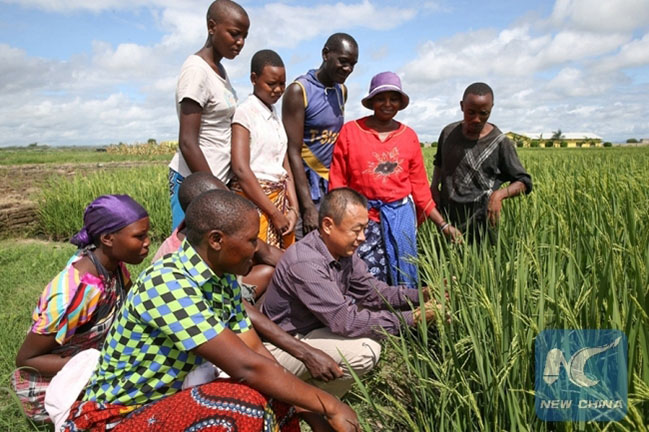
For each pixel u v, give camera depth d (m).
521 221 4.39
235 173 3.96
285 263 3.21
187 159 3.94
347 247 3.11
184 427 2.17
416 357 2.84
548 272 3.01
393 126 4.29
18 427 3.04
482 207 4.69
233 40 3.92
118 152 54.91
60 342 2.70
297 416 2.59
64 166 24.00
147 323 2.28
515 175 4.59
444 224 4.42
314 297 3.10
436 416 2.55
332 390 3.29
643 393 1.88
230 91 4.20
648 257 2.88
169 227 9.59
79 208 9.98
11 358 3.76
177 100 3.97
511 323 2.60
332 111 4.66
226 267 2.36
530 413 2.33
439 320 2.82
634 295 2.50
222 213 2.23
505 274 2.86
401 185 4.16
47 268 6.82
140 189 10.64
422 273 4.06
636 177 6.39
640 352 2.20
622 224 3.61
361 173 4.14
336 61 4.38
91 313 2.76
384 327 3.13
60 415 2.46
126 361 2.35
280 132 4.25
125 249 2.72
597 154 19.98
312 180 4.77
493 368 2.31
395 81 4.06
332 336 3.23
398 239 4.11
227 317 2.49
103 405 2.39
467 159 4.68
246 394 2.27
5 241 9.42
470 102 4.38
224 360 2.27
